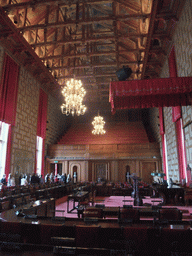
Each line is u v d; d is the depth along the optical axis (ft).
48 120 71.10
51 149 68.85
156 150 62.54
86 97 87.15
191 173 32.32
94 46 59.93
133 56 62.44
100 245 10.18
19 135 50.24
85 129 85.66
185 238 9.61
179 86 25.62
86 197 29.55
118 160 63.82
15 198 22.39
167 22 39.68
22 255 9.12
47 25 44.21
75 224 11.18
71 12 53.36
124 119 93.56
